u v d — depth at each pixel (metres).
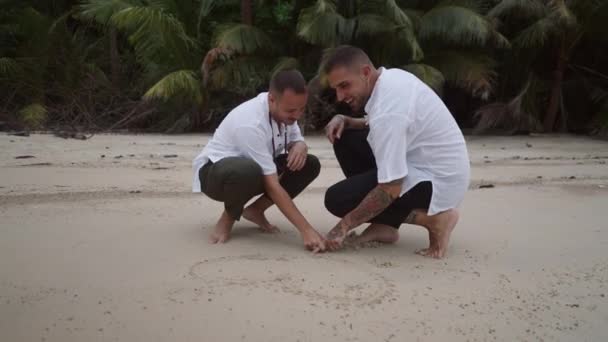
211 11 11.56
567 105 11.46
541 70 11.51
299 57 10.77
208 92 10.43
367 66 2.49
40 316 1.87
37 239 2.75
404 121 2.42
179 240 2.80
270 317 1.90
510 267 2.54
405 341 1.78
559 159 6.77
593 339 1.83
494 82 10.88
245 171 2.61
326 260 2.55
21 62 11.46
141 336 1.74
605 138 10.12
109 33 12.40
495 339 1.81
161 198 3.85
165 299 2.03
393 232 2.88
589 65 11.52
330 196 2.72
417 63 10.31
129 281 2.20
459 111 12.03
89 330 1.78
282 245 2.79
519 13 10.45
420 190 2.58
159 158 5.94
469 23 9.55
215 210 3.53
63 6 13.47
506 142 9.26
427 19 9.88
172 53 10.45
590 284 2.33
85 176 4.61
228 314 1.92
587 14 10.14
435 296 2.15
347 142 2.91
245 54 10.37
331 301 2.06
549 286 2.30
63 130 9.55
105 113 10.58
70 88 11.41
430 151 2.58
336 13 9.52
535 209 3.82
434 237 2.68
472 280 2.35
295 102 2.59
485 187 4.66
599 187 4.72
